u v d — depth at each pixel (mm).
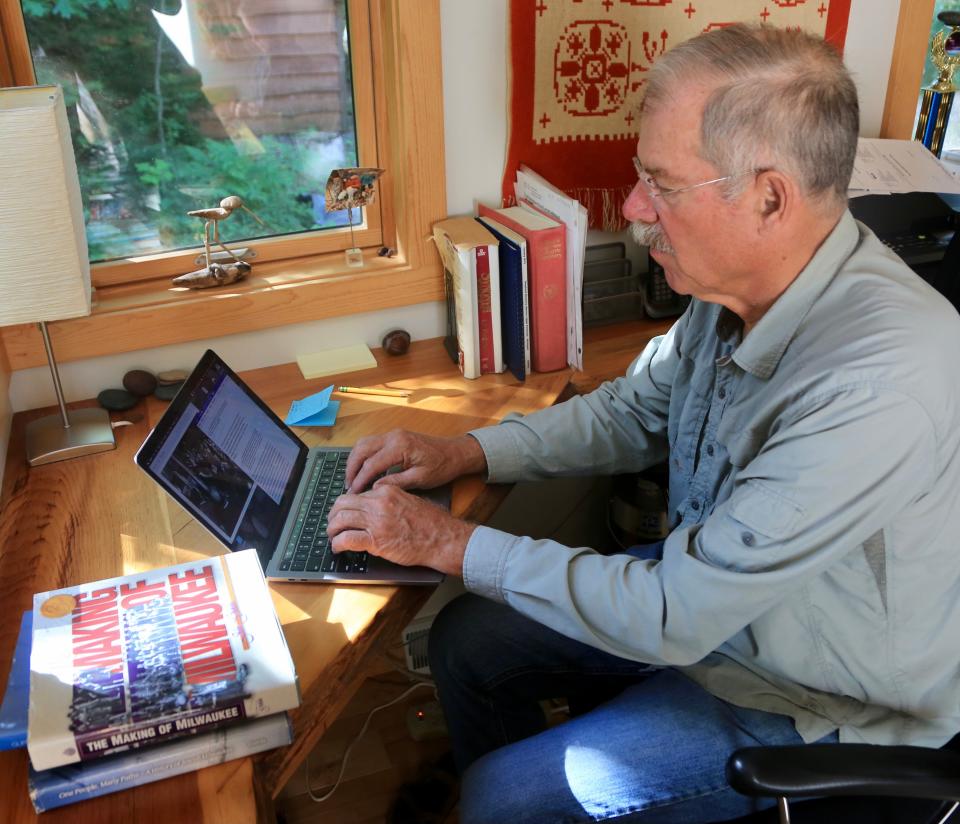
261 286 1646
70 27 1430
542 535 2115
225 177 1638
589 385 1643
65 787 812
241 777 852
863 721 1106
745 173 982
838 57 984
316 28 1586
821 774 861
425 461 1310
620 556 1122
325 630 1052
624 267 1886
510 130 1721
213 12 1503
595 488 2162
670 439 1418
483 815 1120
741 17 1819
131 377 1543
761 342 1107
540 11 1646
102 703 844
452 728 1449
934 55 2074
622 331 1854
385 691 1961
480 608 1422
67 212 1170
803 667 1108
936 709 1104
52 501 1295
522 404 1558
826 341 1034
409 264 1747
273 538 1199
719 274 1089
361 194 1634
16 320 1212
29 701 855
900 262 1102
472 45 1649
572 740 1150
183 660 895
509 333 1633
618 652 1089
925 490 1014
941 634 1087
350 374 1674
